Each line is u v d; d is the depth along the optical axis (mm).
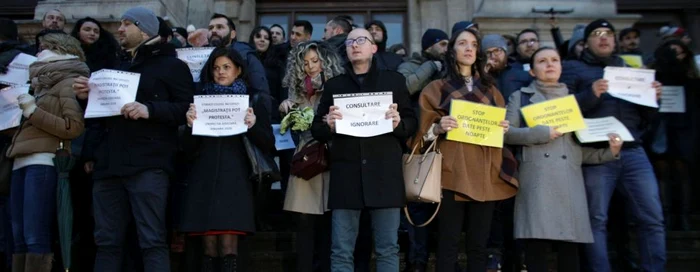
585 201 4574
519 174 4652
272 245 5672
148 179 4375
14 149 4668
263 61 6812
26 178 4664
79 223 5250
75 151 5168
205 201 4367
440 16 9258
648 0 9312
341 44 5855
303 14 9758
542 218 4430
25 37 8047
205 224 4309
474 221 4441
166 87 4617
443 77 4832
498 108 4484
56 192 4703
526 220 4508
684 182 6059
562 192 4492
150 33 4816
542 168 4543
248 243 5223
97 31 5930
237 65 4816
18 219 4719
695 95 6004
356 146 4344
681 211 6043
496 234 5164
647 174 4785
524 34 6398
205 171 4457
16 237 4711
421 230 5094
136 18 4766
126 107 4332
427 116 4539
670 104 5914
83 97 4523
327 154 4547
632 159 4816
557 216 4430
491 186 4445
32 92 5062
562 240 4430
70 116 4621
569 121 4605
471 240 4434
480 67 4711
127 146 4398
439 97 4590
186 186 4637
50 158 4723
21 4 9352
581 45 5863
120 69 4777
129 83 4453
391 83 4527
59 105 4688
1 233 5191
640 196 4750
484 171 4426
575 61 5273
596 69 5148
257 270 5301
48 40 4875
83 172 5109
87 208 5184
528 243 4629
